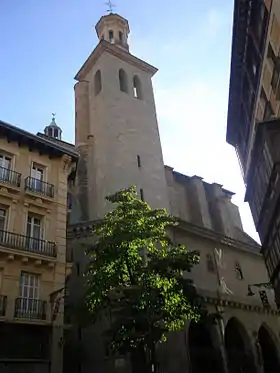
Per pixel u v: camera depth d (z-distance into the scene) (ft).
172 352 82.64
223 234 129.49
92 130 119.55
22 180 70.49
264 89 79.36
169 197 124.36
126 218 64.28
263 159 73.00
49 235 69.05
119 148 110.63
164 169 121.19
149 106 131.23
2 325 55.88
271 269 89.15
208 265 111.24
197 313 61.11
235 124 106.42
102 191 102.63
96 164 109.81
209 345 97.35
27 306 60.13
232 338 108.68
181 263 63.10
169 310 58.18
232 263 121.80
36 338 58.95
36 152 76.07
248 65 84.84
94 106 124.16
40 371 57.21
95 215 100.07
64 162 79.66
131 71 136.67
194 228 112.68
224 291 110.52
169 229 102.99
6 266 60.39
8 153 71.56
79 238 94.94
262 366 105.50
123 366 73.67
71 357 79.77
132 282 59.93
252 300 118.62
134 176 107.04
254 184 84.38
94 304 58.70
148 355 69.87
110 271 58.85
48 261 65.41
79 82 135.23
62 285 65.77
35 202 69.77
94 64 135.54
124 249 59.93
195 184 137.80
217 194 143.43
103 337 78.18
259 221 86.58
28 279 62.69
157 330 57.26
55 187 75.31
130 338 56.18
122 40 150.30
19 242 63.72
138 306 57.21
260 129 69.21
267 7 66.54
